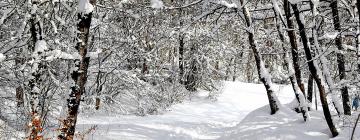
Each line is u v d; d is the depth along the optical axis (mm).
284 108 11688
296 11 8195
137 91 20578
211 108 24188
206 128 14438
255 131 9844
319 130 8688
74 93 7617
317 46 8266
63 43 10742
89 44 15422
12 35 10328
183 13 17766
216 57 28141
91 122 15141
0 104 11195
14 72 10469
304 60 12430
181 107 23328
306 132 8648
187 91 27000
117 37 16344
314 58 7883
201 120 18000
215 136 12539
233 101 27094
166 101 22766
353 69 10266
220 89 28516
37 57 7609
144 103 21047
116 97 21672
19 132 9531
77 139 9719
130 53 17891
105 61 17812
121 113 19391
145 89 20859
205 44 25031
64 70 11625
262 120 11070
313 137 8312
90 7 7539
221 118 20312
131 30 16797
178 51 28234
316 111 10953
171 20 19188
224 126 15359
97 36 16078
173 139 11539
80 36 7668
